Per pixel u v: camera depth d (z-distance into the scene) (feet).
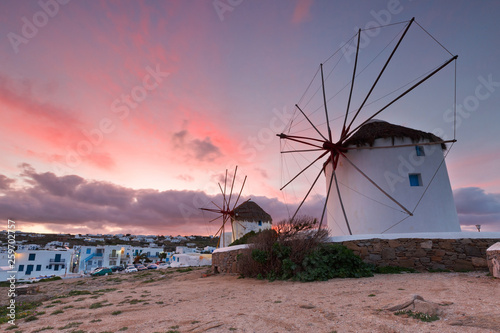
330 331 15.02
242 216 124.26
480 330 13.09
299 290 27.84
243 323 17.71
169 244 464.65
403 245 36.99
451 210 52.60
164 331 17.22
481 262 33.96
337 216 61.82
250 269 42.14
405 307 17.24
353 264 34.65
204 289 35.22
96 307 27.68
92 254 200.44
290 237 38.83
